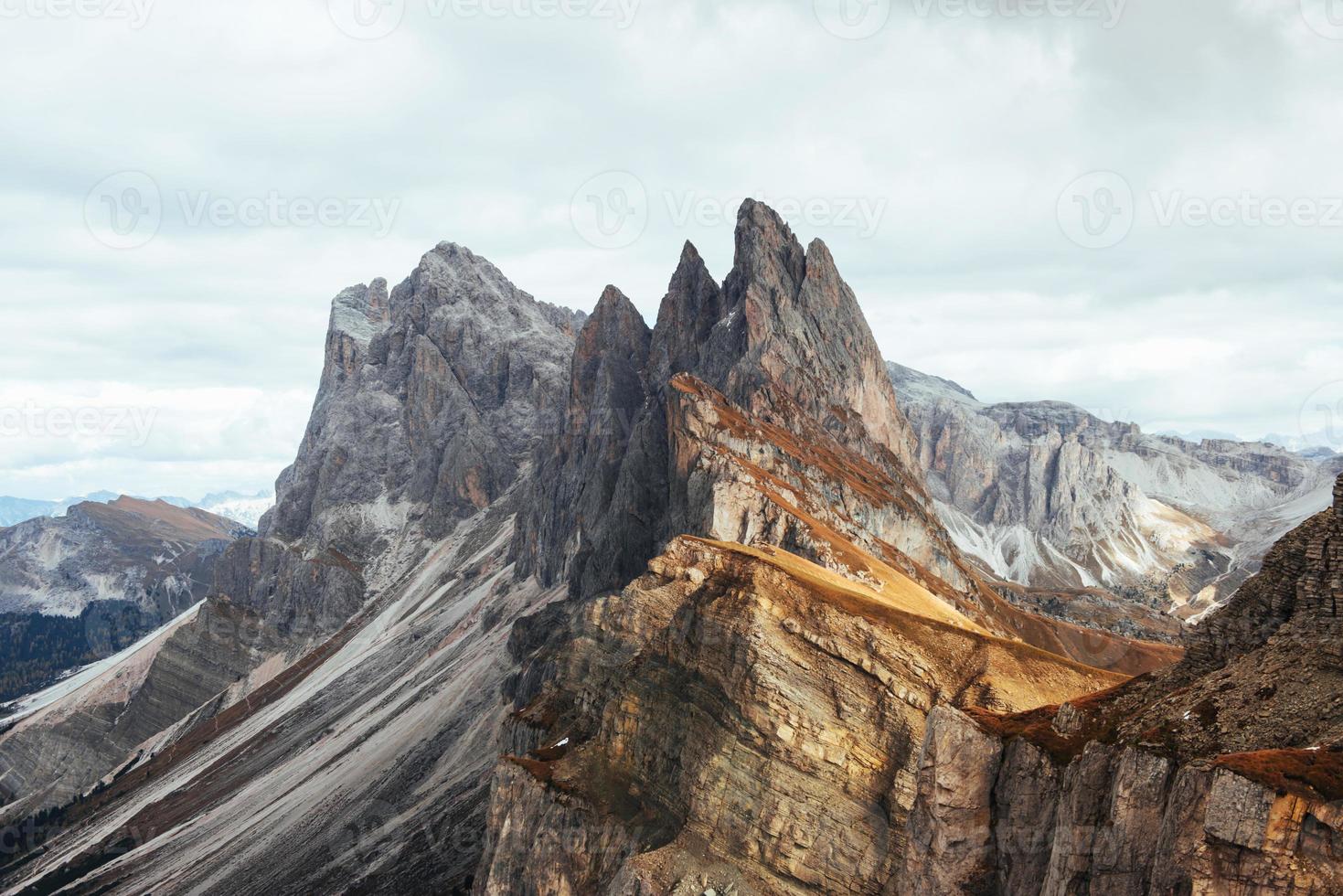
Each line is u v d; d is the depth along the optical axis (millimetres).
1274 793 59062
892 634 129500
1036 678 128250
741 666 126375
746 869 114750
